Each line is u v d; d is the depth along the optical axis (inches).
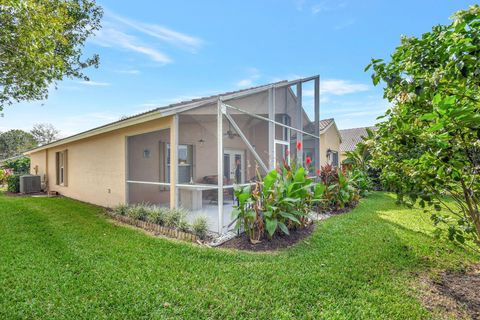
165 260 164.4
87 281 137.3
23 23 208.7
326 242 198.2
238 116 266.2
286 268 152.9
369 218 277.0
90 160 414.3
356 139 935.7
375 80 113.9
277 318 108.4
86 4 438.0
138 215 267.7
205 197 347.9
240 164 294.5
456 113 75.4
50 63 242.2
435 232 145.4
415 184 122.6
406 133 109.0
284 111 335.3
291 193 213.3
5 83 270.7
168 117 273.4
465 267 155.8
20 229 238.7
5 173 756.0
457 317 110.1
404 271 150.6
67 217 294.0
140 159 347.9
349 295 125.3
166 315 109.5
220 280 138.3
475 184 114.1
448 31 90.0
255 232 205.5
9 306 115.1
